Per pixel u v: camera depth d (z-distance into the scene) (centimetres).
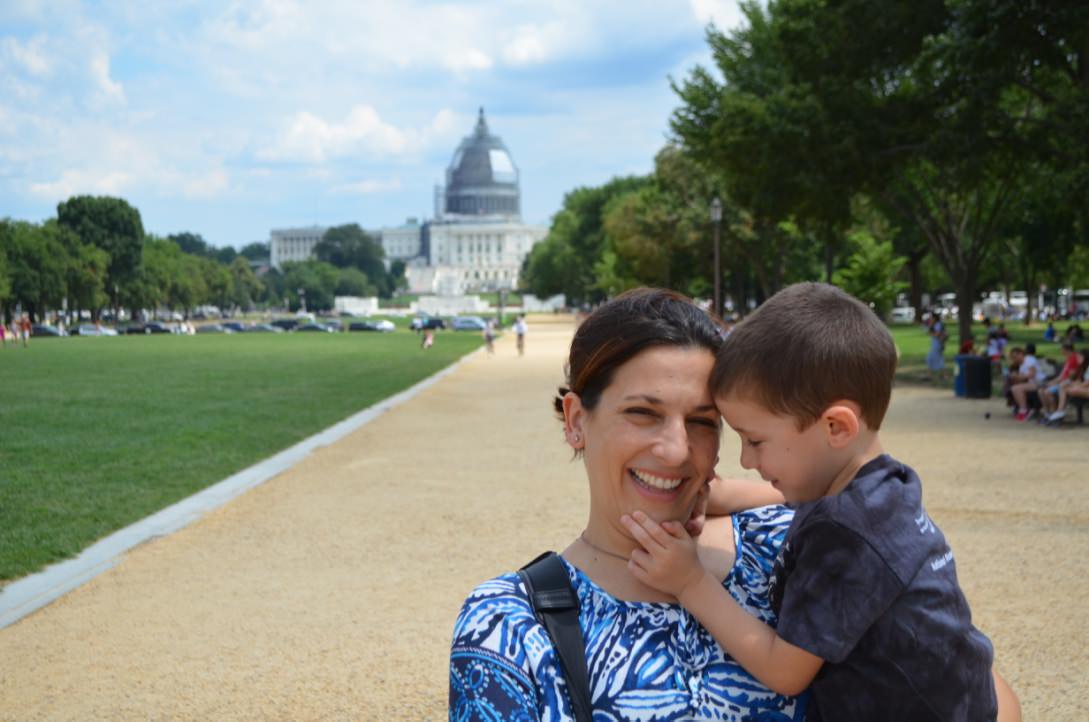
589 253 12519
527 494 1251
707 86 3609
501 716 186
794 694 204
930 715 200
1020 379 2034
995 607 720
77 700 582
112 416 2178
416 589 812
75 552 946
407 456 1630
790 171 2823
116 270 13112
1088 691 562
